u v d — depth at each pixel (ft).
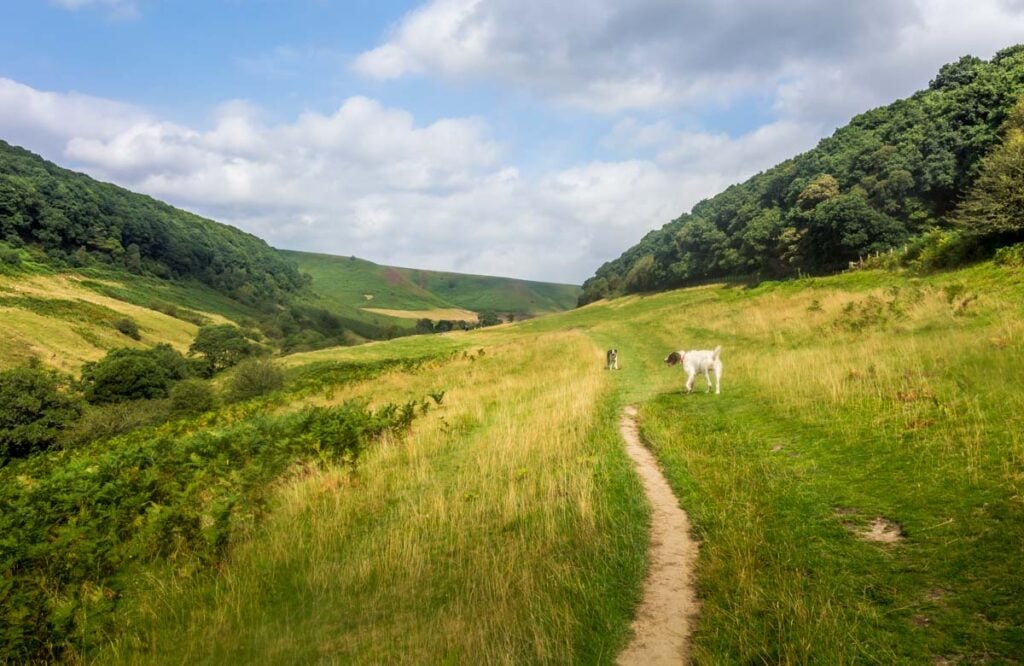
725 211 333.42
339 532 28.19
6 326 237.66
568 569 20.88
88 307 309.22
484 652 16.22
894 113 265.75
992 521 18.78
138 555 26.13
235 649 19.16
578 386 61.52
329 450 40.22
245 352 274.36
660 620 17.46
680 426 41.73
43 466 67.31
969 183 186.29
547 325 278.87
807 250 212.23
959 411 29.60
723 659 14.97
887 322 66.69
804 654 14.14
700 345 94.94
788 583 17.80
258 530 29.01
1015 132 147.95
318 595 22.26
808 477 26.58
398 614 20.01
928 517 20.25
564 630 16.89
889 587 16.76
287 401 89.76
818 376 44.83
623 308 293.23
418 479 35.65
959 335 46.62
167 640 20.36
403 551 24.81
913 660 13.62
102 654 19.70
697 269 310.45
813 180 243.60
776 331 85.76
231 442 43.96
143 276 461.78
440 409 59.26
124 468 41.68
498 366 98.73
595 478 31.12
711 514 24.62
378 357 193.57
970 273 79.25
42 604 20.36
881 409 33.68
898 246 179.32
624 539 23.21
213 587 23.94
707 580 19.25
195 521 28.07
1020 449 23.13
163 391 169.58
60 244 426.92
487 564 22.52
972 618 14.58
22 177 435.53
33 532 27.50
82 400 165.48
